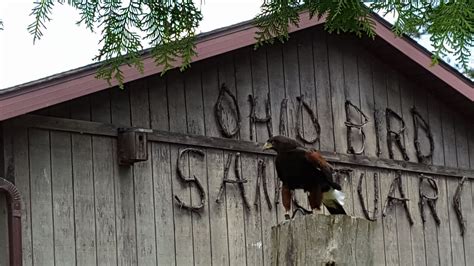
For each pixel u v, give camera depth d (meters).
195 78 8.32
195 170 8.08
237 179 8.41
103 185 7.35
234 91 8.66
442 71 10.48
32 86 6.63
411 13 2.89
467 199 11.07
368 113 10.05
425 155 10.59
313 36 9.67
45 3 3.24
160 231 7.69
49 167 7.02
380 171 10.00
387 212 9.93
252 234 8.44
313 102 9.47
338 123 9.68
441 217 10.63
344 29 3.48
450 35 2.75
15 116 6.48
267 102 8.96
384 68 10.41
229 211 8.29
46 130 7.05
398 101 10.45
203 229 8.03
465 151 11.19
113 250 7.32
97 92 7.27
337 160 9.48
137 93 7.79
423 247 10.28
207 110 8.36
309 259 3.24
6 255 6.61
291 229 3.29
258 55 9.00
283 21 3.59
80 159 7.24
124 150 7.43
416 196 10.37
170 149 7.92
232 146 8.44
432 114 10.86
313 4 3.39
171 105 8.05
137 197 7.58
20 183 6.80
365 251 3.27
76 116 7.26
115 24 3.33
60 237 6.98
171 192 7.84
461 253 10.77
